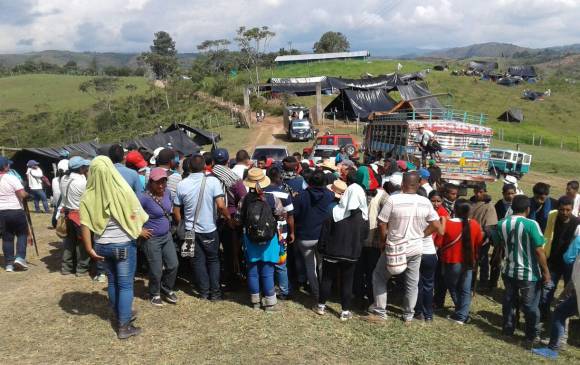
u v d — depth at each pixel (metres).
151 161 7.83
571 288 5.09
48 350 4.73
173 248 5.88
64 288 6.46
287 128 38.22
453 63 98.31
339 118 47.84
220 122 50.94
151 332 5.18
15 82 118.88
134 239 4.90
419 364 4.79
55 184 9.59
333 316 5.90
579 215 6.70
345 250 5.55
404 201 5.48
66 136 70.81
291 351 4.88
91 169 4.75
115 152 5.74
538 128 52.41
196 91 77.06
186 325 5.39
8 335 5.04
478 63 88.31
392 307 6.41
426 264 5.83
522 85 75.69
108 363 4.50
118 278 4.92
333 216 5.58
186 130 36.25
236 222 5.91
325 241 5.64
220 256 6.80
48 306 5.82
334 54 100.50
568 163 32.03
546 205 6.70
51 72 153.75
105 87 94.50
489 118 56.06
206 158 6.58
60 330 5.17
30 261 7.79
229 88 71.44
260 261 5.82
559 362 5.10
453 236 6.03
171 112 68.12
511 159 25.36
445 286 6.52
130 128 66.62
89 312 5.66
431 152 17.70
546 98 66.94
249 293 6.53
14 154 22.30
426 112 26.62
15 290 6.36
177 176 6.48
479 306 6.89
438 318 6.27
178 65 103.25
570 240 5.93
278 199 5.77
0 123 81.69
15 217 7.07
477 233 6.06
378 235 6.12
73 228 6.91
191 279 6.91
